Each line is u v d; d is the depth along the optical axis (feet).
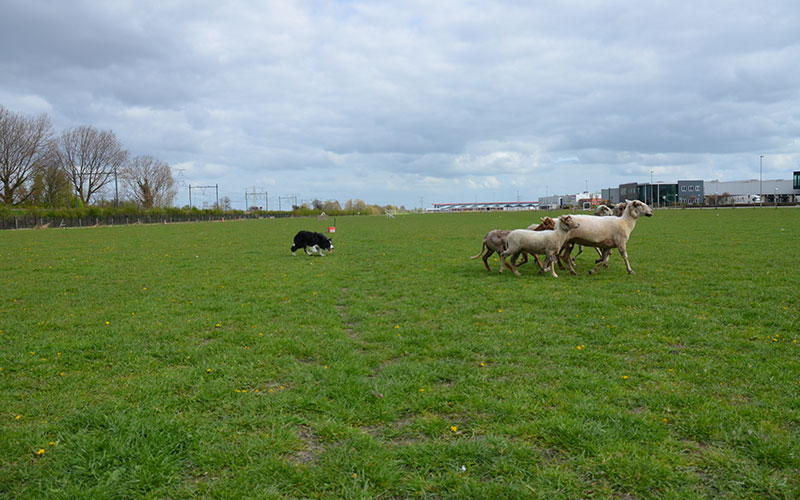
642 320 27.76
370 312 32.71
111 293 40.42
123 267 58.44
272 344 24.47
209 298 37.73
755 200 363.56
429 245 83.35
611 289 37.63
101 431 15.17
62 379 20.01
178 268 57.11
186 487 12.41
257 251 78.23
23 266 59.88
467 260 60.08
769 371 19.15
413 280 45.55
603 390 17.92
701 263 50.67
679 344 23.63
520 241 44.52
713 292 35.37
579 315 29.43
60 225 215.10
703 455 13.44
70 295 39.70
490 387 18.39
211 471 13.14
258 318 30.76
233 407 17.02
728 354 21.62
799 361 20.39
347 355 22.79
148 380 19.62
